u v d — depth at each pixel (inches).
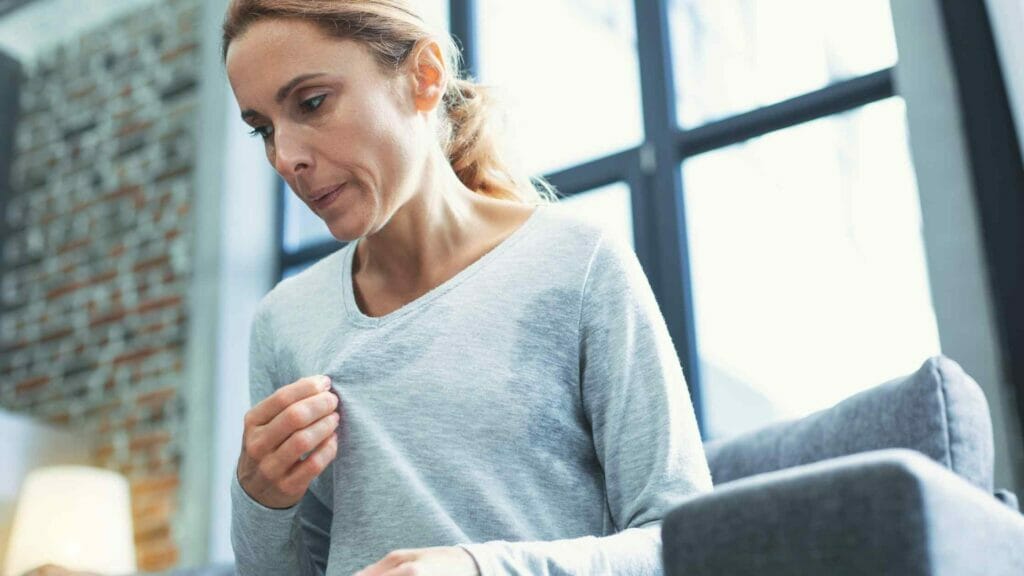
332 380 42.1
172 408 176.6
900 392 47.6
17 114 211.8
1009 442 106.3
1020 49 107.9
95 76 205.8
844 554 23.9
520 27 174.6
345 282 46.0
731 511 25.6
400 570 29.1
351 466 40.8
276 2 39.7
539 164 166.4
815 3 151.9
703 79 158.1
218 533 166.1
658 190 153.6
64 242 198.4
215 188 184.2
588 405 41.7
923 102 122.9
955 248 115.6
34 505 157.6
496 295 42.7
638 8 164.4
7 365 196.1
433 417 40.7
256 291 182.9
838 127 144.3
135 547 170.6
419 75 42.3
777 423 57.8
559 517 40.1
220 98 189.6
